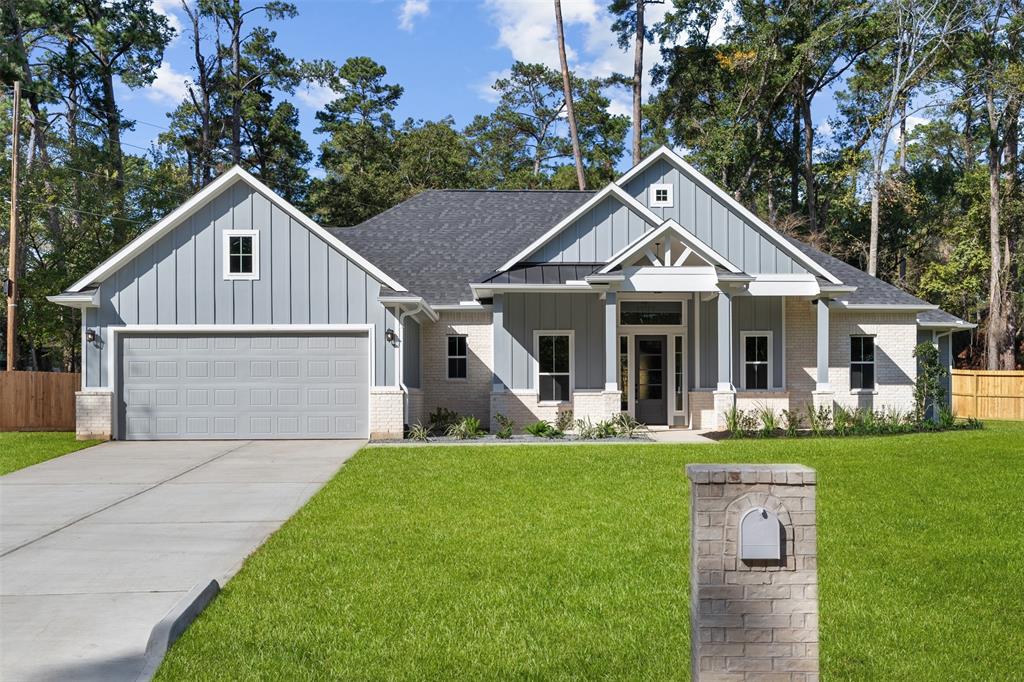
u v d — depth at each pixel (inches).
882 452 577.9
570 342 850.8
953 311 1756.9
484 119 2135.8
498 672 201.0
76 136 1336.1
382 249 982.4
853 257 1841.8
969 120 1633.9
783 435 727.7
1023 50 1427.2
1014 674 198.8
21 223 1174.3
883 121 1528.1
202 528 377.4
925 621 236.7
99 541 352.8
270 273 750.5
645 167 876.0
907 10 1384.1
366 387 750.5
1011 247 1611.7
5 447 705.6
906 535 339.9
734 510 154.0
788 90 1673.2
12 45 1231.5
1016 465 513.7
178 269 748.6
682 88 1647.4
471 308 876.6
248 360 749.9
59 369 1439.5
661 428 841.5
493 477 497.0
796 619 152.8
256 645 220.2
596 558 304.7
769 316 877.8
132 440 743.7
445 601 257.0
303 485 495.8
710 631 152.9
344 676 199.2
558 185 1915.6
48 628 241.0
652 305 866.8
